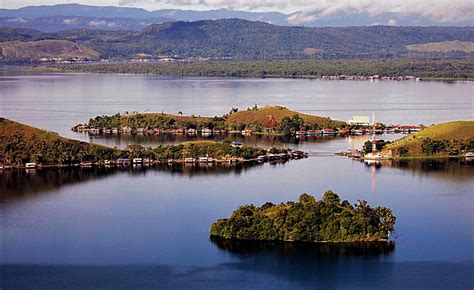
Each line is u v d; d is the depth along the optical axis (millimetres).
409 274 199500
